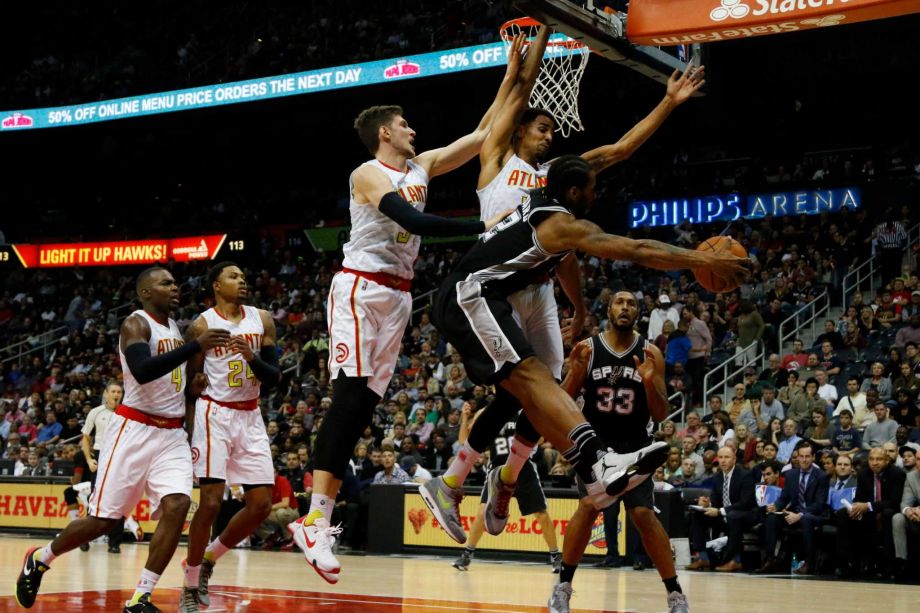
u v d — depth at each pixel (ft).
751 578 30.17
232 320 19.93
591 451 12.68
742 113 69.41
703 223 61.00
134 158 83.35
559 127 24.23
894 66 63.10
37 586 17.93
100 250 79.92
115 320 71.72
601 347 17.92
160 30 82.17
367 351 14.85
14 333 75.92
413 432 44.52
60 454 49.03
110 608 18.89
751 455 37.17
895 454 32.19
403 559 35.58
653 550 17.69
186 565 19.21
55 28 85.81
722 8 20.77
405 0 73.67
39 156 85.20
